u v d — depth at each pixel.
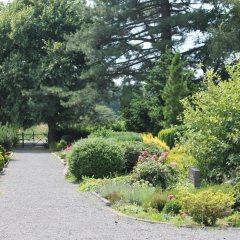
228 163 14.47
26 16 41.81
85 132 44.03
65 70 40.78
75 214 12.18
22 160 29.14
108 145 19.58
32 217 11.76
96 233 10.00
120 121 40.34
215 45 33.12
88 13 39.16
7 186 17.47
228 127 14.66
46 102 40.28
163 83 31.42
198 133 15.09
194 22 36.62
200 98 15.62
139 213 12.14
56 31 42.56
